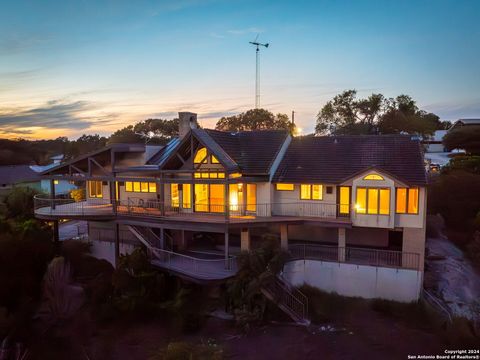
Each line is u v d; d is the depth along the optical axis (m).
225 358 17.38
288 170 27.19
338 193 25.84
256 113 59.12
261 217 26.05
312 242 28.30
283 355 18.31
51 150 104.81
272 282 21.39
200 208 27.00
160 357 17.02
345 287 23.88
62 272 23.38
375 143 27.45
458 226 36.91
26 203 38.09
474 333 18.98
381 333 20.03
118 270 22.77
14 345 19.50
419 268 22.33
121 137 58.75
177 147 25.36
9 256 22.94
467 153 55.88
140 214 26.52
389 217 23.44
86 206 30.47
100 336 20.59
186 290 22.56
